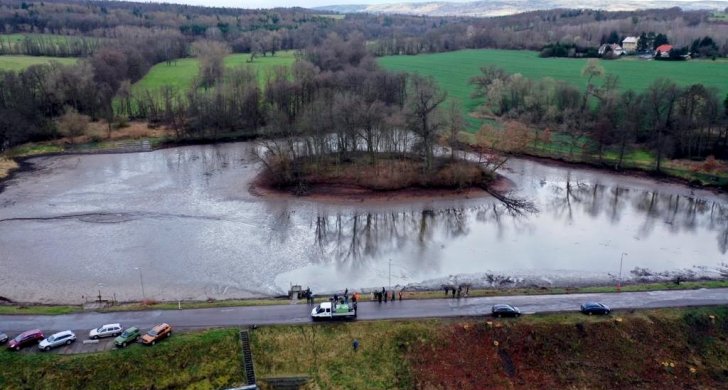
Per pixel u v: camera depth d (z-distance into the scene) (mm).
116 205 106375
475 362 59469
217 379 56469
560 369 59219
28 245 88938
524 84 169500
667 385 58094
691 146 132250
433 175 116062
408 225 100375
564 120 152625
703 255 89312
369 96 163250
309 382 56844
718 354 61875
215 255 86812
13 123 140250
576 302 69250
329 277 80500
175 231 95375
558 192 118000
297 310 66562
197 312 66062
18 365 55875
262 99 169125
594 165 132000
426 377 57844
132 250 88000
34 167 129125
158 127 159750
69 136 146875
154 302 70375
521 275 81562
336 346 60562
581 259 87438
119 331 60875
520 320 64500
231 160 136500
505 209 108188
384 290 69875
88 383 54781
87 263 83500
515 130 141500
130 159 136875
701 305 68688
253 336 61188
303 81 165500
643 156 134375
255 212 104125
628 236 96750
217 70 191000
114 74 184375
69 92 161500
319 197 110812
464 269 83625
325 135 125562
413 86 169125
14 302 71812
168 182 120125
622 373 59031
